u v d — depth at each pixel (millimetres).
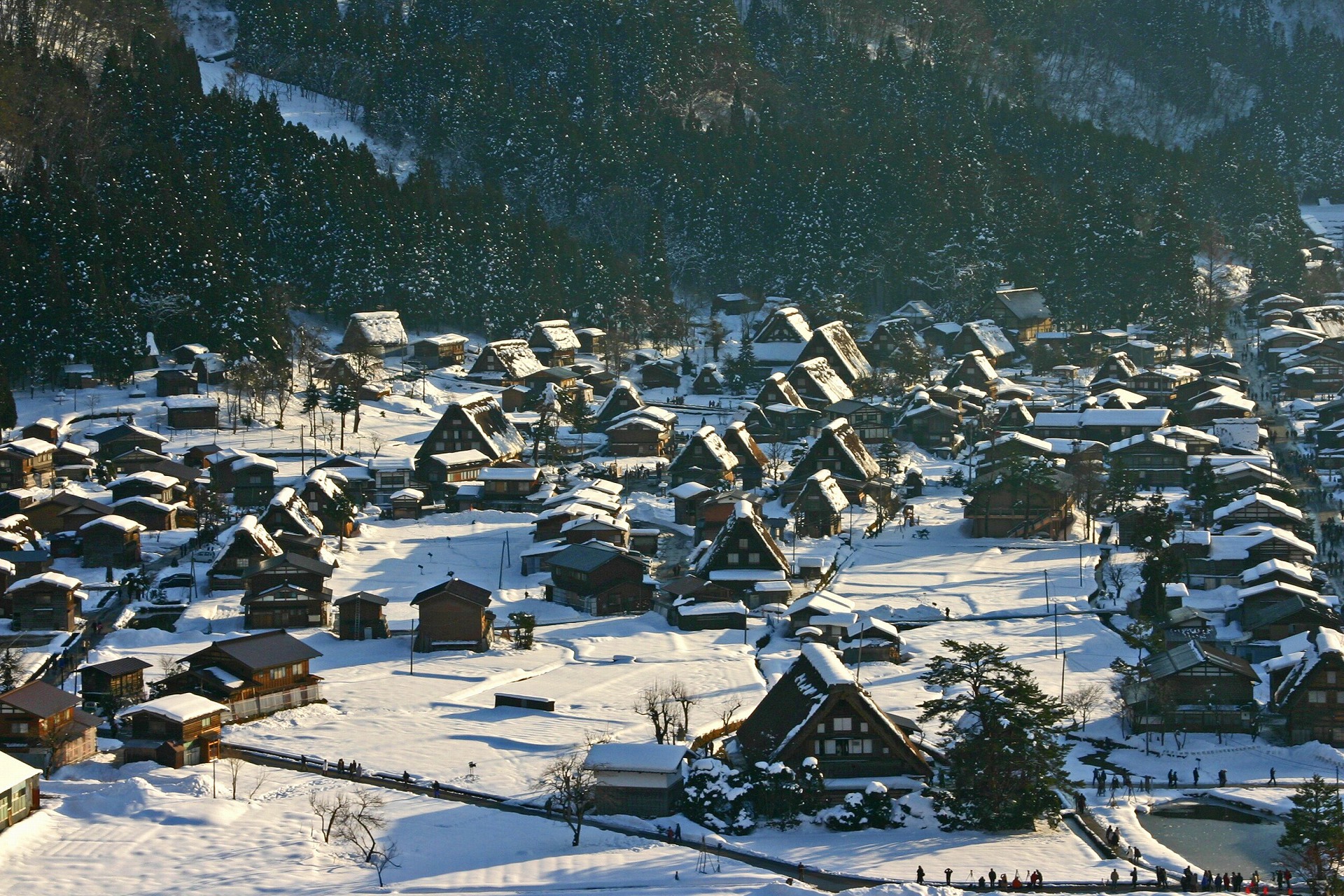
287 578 190500
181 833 125188
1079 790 136000
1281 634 175000
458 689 165000
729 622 190250
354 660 176750
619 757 130375
